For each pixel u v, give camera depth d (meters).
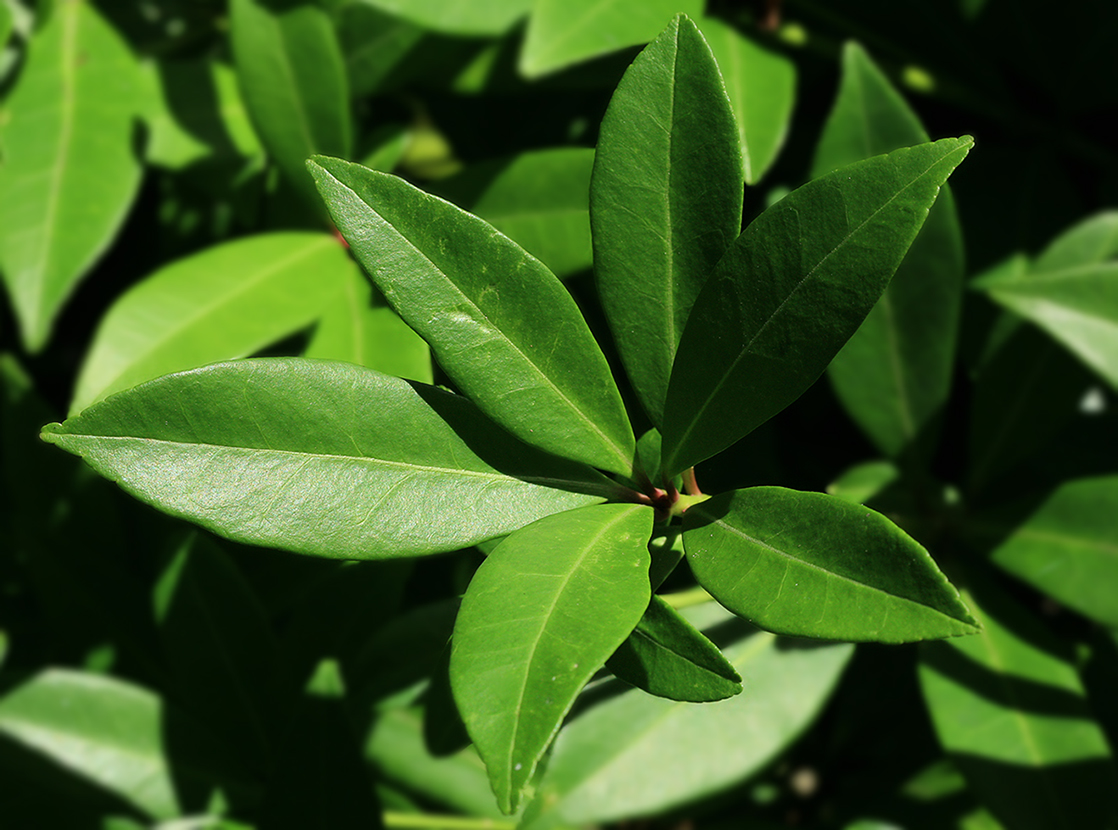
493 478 0.40
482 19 0.56
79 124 0.62
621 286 0.41
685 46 0.40
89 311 0.75
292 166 0.56
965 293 0.62
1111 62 0.65
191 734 0.58
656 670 0.37
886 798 0.62
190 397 0.39
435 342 0.40
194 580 0.57
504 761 0.35
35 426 0.65
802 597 0.37
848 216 0.38
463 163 0.70
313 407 0.39
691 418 0.40
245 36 0.55
